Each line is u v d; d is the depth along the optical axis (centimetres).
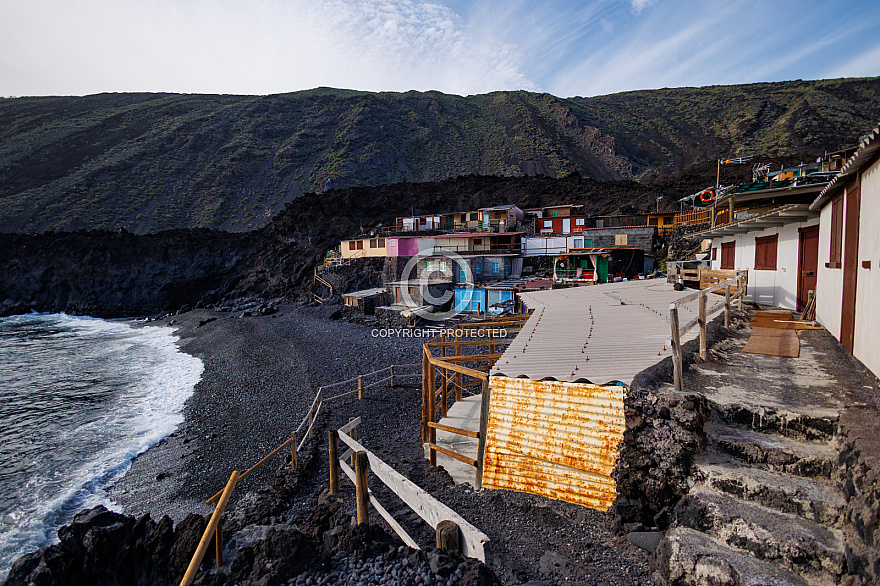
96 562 721
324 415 1666
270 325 3978
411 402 1781
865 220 693
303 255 5853
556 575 509
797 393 595
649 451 551
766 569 405
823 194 912
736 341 921
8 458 1545
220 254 6134
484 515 665
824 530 417
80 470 1446
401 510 743
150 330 4472
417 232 5375
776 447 497
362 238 5125
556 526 605
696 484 511
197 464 1452
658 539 512
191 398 2134
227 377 2458
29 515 1212
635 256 3766
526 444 666
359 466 583
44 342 3853
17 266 5772
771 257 1423
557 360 764
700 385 639
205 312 5134
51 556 749
